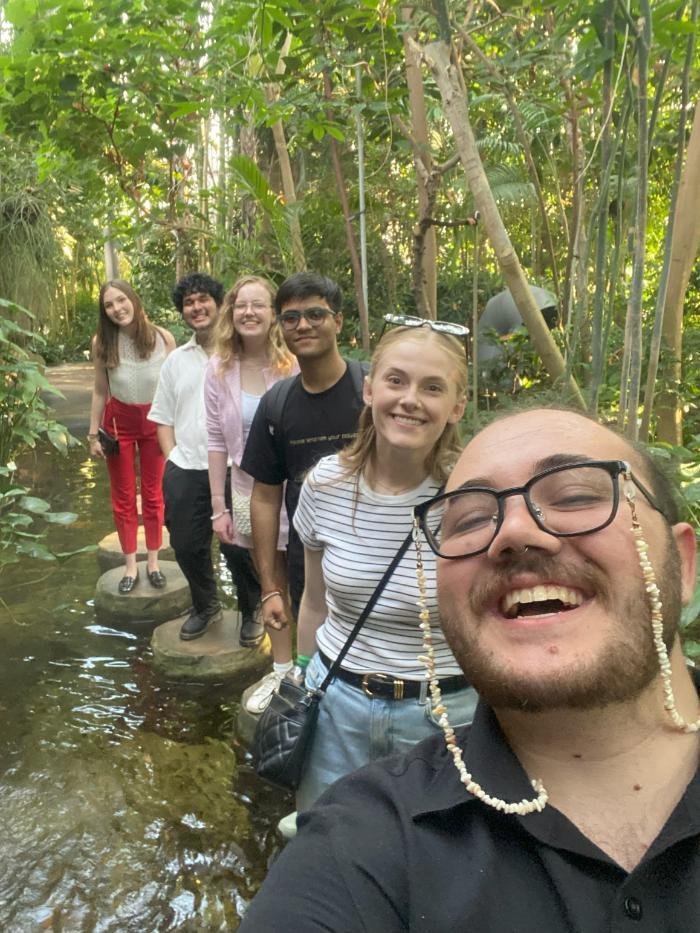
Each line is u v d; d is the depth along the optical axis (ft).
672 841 2.56
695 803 2.67
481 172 7.86
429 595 5.47
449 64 7.87
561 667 2.69
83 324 44.57
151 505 13.71
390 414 5.49
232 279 20.10
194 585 11.65
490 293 24.06
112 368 13.11
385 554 5.60
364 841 2.82
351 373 7.86
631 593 2.77
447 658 5.61
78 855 7.52
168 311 39.68
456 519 3.05
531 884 2.64
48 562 15.38
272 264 21.04
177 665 11.15
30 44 14.10
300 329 7.46
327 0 10.87
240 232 23.97
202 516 11.37
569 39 10.69
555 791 2.84
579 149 12.11
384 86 11.91
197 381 11.14
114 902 6.93
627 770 2.83
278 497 8.38
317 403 7.78
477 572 2.93
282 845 7.73
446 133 16.19
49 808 8.21
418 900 2.68
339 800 3.05
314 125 12.51
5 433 13.01
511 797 2.74
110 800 8.38
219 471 10.20
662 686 2.84
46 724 9.89
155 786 8.64
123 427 13.37
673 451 7.39
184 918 6.77
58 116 15.93
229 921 6.75
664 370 11.64
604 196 6.70
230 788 8.63
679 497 3.43
